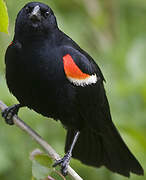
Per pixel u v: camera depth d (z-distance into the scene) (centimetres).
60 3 1363
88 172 1187
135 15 1455
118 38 1412
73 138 1102
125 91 1203
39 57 972
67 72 988
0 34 1092
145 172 1173
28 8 966
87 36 1373
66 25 1271
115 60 1281
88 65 1030
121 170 1124
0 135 1150
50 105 1007
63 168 1007
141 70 1252
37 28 960
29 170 1141
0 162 1112
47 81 982
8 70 991
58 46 993
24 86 990
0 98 1110
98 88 1053
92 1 1425
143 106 1209
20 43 974
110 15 1452
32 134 936
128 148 1099
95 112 1059
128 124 1169
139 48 1273
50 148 927
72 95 1009
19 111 1148
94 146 1128
